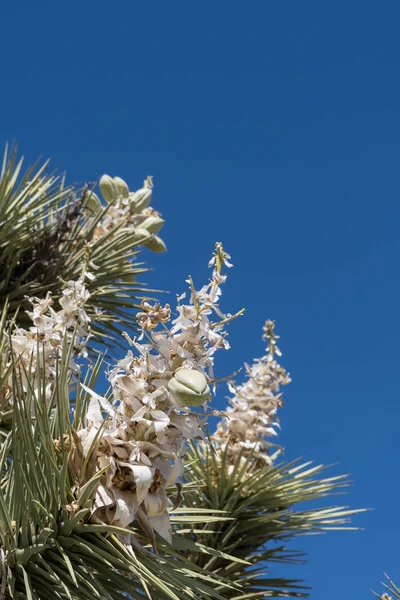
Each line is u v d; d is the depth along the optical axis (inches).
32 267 182.7
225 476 175.8
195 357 95.0
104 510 94.2
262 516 174.6
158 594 98.3
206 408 94.3
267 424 179.9
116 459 94.0
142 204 207.0
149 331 95.2
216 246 96.7
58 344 118.8
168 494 117.6
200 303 95.0
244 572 171.3
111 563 97.4
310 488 180.2
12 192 187.2
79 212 197.9
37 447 105.2
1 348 119.6
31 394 100.6
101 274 192.5
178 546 104.2
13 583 94.2
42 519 97.1
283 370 181.6
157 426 91.8
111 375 94.5
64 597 97.6
